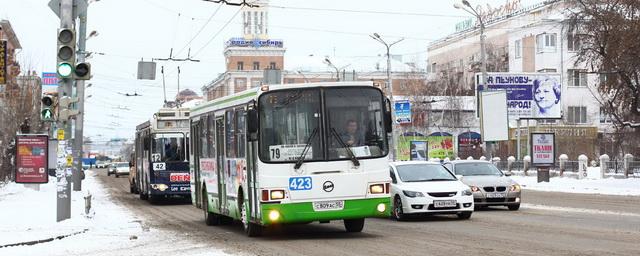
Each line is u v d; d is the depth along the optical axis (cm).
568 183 4428
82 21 3669
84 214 2364
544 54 8231
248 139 1648
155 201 3428
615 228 1772
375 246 1504
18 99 5209
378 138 1672
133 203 3466
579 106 8181
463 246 1453
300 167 1627
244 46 10788
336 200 1633
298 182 1622
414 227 1948
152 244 1664
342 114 1655
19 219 2283
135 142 4150
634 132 4594
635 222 1942
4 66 2984
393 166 2317
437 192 2145
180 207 3169
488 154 4994
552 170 5691
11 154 4847
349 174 1642
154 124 3250
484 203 2473
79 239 1777
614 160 5259
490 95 4950
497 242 1511
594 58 4022
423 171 2291
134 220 2355
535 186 4419
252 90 1691
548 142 4697
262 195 1616
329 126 1644
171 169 3241
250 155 1697
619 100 4066
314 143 1639
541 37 8288
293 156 1630
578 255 1266
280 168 1620
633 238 1533
